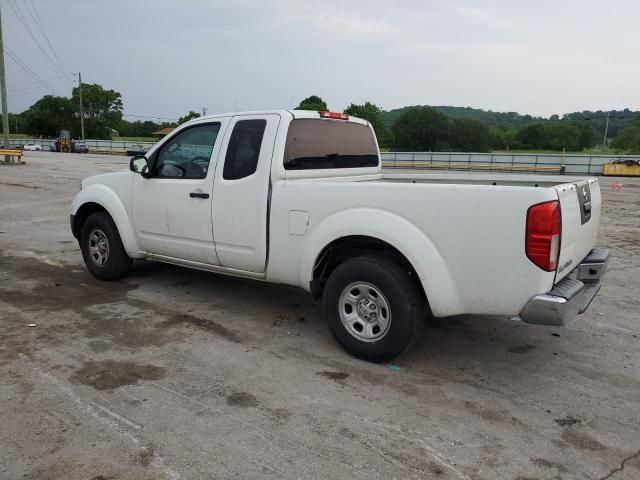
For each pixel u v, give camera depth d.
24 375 3.77
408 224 3.72
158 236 5.41
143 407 3.37
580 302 3.63
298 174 4.65
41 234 9.12
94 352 4.20
